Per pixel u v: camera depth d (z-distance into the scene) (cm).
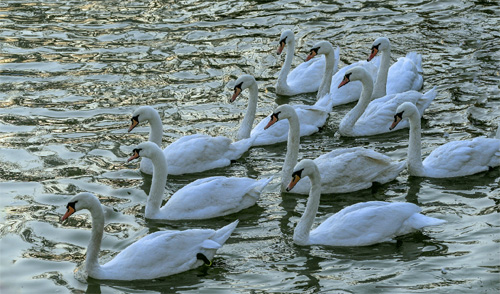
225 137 1852
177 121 2062
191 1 3014
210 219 1591
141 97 2214
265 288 1320
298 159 1834
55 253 1451
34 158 1844
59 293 1322
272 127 1964
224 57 2492
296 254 1438
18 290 1328
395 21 2753
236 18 2817
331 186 1684
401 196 1658
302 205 1642
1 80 2338
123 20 2816
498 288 1288
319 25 2734
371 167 1705
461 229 1493
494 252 1398
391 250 1439
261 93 2266
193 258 1396
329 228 1483
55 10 2934
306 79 2295
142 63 2455
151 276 1369
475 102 2103
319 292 1298
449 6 2884
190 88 2277
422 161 1778
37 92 2255
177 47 2572
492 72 2292
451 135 1919
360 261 1404
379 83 2173
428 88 2222
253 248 1466
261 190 1636
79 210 1465
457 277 1328
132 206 1636
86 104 2170
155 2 3008
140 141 1945
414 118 1714
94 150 1891
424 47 2514
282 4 2956
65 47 2588
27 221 1560
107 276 1359
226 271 1385
